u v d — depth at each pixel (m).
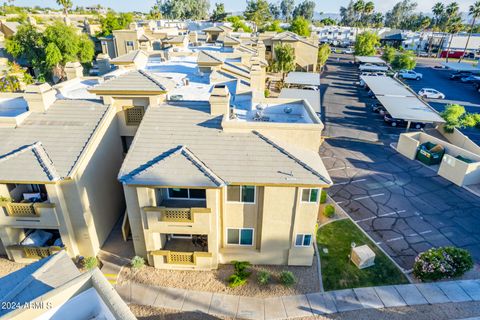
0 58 62.59
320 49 80.94
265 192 18.92
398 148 39.50
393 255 22.67
